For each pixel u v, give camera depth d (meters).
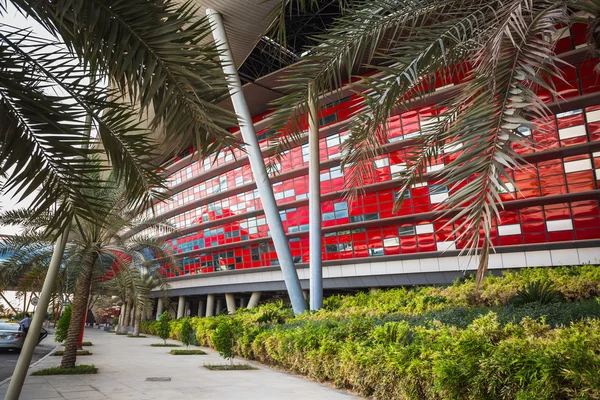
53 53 3.57
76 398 7.86
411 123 28.66
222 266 44.19
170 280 52.16
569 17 3.96
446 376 5.20
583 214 24.34
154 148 4.20
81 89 3.71
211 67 3.29
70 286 16.38
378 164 30.30
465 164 3.55
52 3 3.04
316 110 6.23
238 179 42.06
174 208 49.81
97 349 21.91
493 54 3.75
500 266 26.38
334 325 11.44
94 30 3.08
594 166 23.78
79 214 4.12
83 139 3.83
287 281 18.19
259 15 18.84
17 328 20.22
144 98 3.18
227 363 14.24
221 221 43.62
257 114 38.97
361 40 5.94
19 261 14.50
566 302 10.99
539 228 25.44
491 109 3.64
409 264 30.25
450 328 7.50
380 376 6.99
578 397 3.95
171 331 32.28
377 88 5.62
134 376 11.05
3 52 3.48
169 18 3.17
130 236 16.91
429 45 5.23
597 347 4.77
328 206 33.81
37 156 3.74
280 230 18.12
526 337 6.19
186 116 3.26
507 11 4.08
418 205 29.41
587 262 24.12
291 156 36.25
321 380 9.64
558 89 23.61
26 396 8.12
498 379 4.73
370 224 31.61
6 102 3.61
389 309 14.34
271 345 12.50
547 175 25.02
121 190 12.69
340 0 6.27
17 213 13.12
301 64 6.05
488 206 3.38
